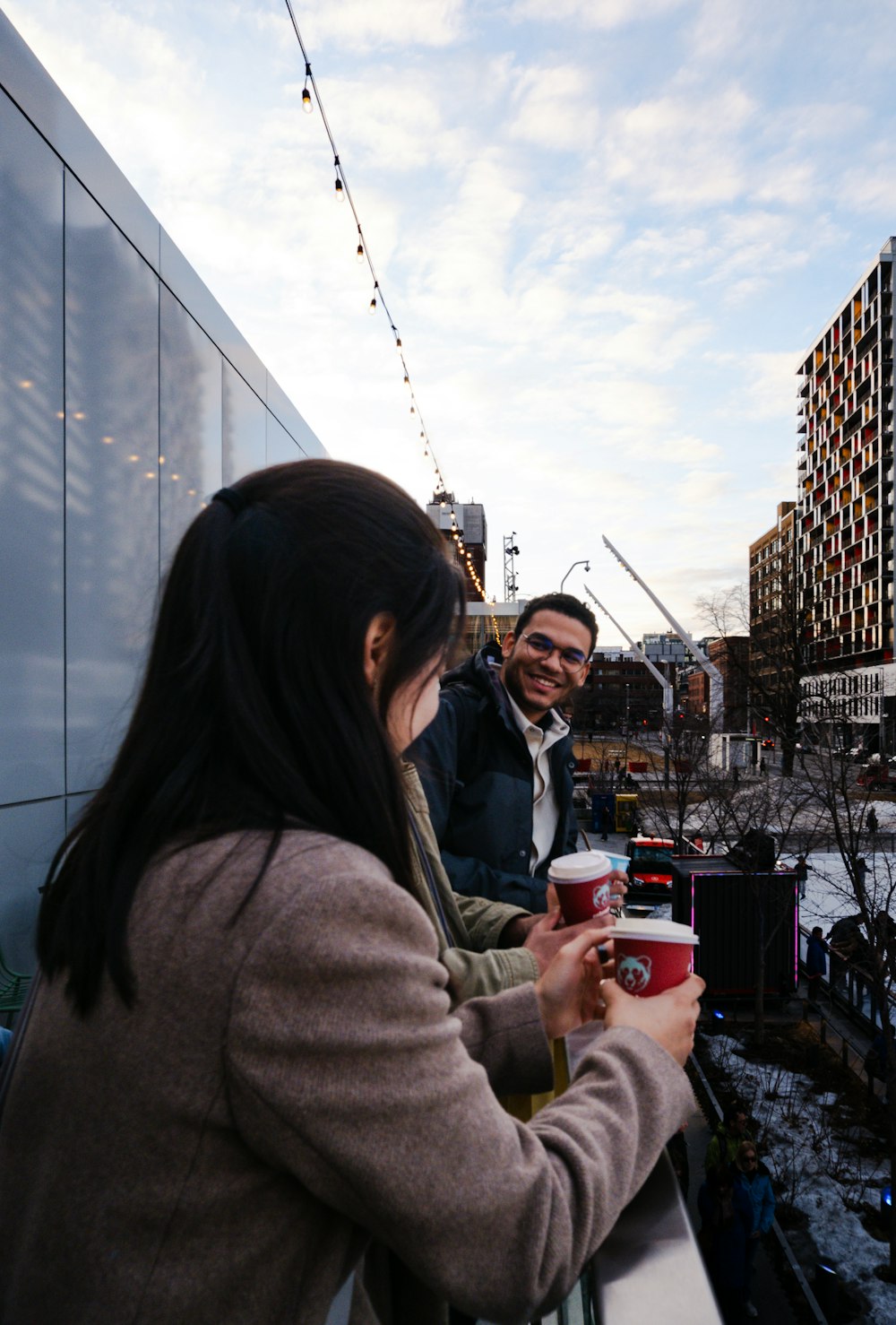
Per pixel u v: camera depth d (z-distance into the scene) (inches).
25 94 187.6
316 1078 22.9
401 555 30.3
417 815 57.4
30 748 187.9
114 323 231.3
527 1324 25.2
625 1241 31.4
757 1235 346.6
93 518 218.4
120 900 25.0
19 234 184.4
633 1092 30.4
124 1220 23.9
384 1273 37.5
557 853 112.0
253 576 28.8
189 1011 23.7
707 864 730.2
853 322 3378.4
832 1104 530.0
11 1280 25.9
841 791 639.1
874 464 3129.9
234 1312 23.7
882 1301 360.8
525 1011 38.3
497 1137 24.9
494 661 116.0
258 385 382.9
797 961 685.9
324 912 24.0
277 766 26.8
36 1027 27.2
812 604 1951.3
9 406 180.7
